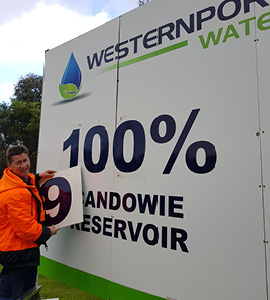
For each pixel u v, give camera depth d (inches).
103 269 70.2
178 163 58.4
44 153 95.8
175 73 61.7
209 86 55.8
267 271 45.1
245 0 52.8
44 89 99.9
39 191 80.0
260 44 50.1
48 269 86.7
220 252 50.5
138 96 68.6
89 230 75.7
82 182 79.7
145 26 69.6
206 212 53.1
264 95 48.7
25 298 66.4
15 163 68.2
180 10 62.7
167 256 57.7
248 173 48.9
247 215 48.2
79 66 86.9
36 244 68.6
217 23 56.2
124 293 64.5
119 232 67.7
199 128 56.2
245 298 46.9
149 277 60.2
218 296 49.9
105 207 72.1
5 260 64.1
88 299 111.0
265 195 46.6
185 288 54.2
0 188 65.8
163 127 62.3
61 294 116.3
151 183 62.6
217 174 52.5
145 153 64.9
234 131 51.4
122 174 69.1
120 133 71.4
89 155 79.0
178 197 57.5
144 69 68.1
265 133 47.8
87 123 81.4
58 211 78.8
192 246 54.2
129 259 64.6
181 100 59.9
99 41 81.4
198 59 58.2
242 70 51.8
